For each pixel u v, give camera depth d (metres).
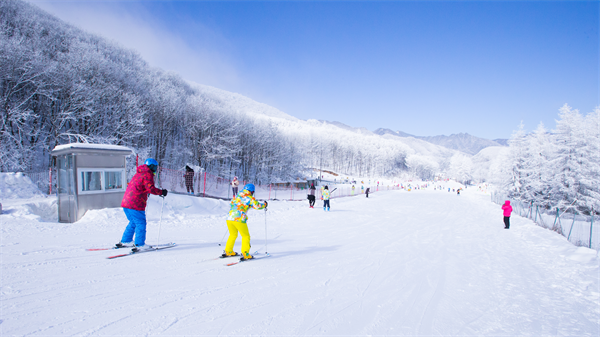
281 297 3.71
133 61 42.53
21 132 23.03
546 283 5.19
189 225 9.23
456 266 6.04
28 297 3.17
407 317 3.41
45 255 4.79
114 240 6.23
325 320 3.15
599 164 29.98
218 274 4.44
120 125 27.11
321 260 5.81
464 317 3.54
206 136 37.03
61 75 24.56
